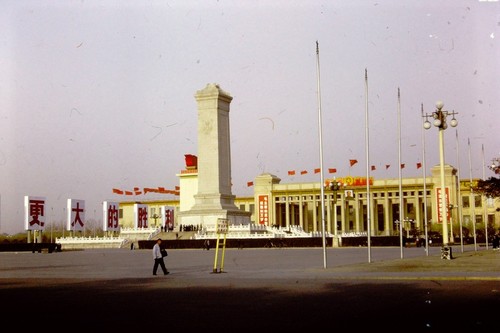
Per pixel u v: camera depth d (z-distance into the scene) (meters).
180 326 17.84
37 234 151.38
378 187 167.88
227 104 118.06
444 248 50.66
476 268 39.38
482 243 117.75
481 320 17.69
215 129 115.00
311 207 194.50
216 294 26.84
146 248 112.12
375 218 176.25
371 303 22.23
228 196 117.19
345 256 63.75
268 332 16.48
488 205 157.38
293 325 17.55
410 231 143.00
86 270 47.69
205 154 115.50
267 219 172.12
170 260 61.34
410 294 25.05
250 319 18.91
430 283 30.36
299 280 33.44
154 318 19.61
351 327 16.98
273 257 64.12
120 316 20.23
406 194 167.12
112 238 126.38
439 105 49.12
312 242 103.62
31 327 18.06
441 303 21.83
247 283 32.34
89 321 19.17
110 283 34.47
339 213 191.12
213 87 115.25
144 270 46.28
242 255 71.50
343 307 21.28
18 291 30.05
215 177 114.75
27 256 88.31
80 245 127.81
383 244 105.38
